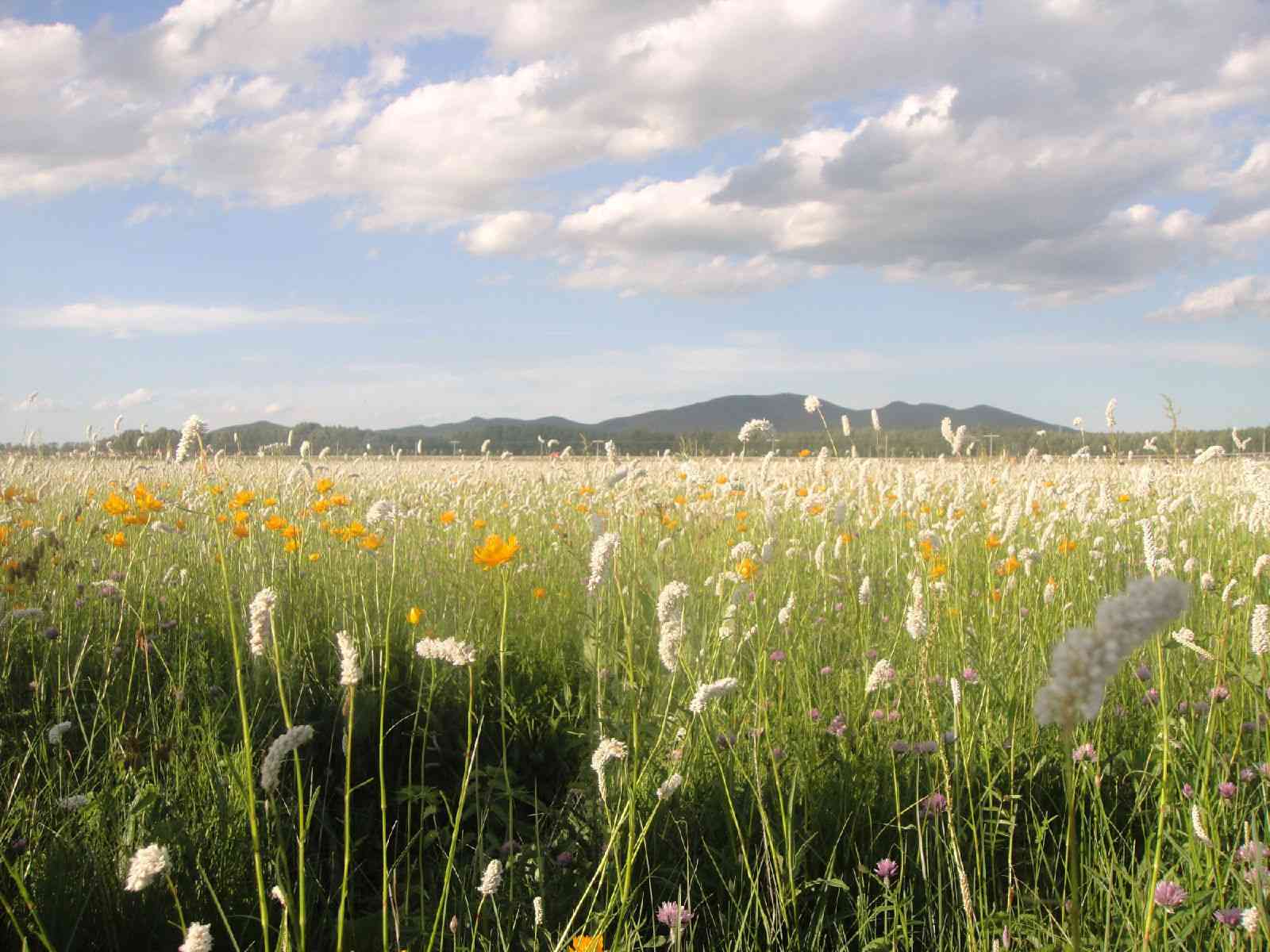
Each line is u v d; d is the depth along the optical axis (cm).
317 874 296
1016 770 329
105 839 284
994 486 938
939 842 273
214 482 770
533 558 660
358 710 373
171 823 282
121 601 464
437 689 399
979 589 508
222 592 514
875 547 667
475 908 269
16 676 411
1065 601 478
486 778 361
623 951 235
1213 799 269
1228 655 361
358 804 349
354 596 520
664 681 379
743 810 307
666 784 238
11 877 259
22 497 660
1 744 339
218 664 427
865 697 370
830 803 313
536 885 281
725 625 375
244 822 295
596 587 292
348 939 260
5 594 452
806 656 414
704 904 272
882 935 257
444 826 332
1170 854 273
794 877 273
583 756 363
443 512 813
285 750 188
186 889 267
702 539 593
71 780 323
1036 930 244
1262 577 447
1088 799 307
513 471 1248
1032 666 392
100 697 375
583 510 814
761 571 480
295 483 848
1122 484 820
